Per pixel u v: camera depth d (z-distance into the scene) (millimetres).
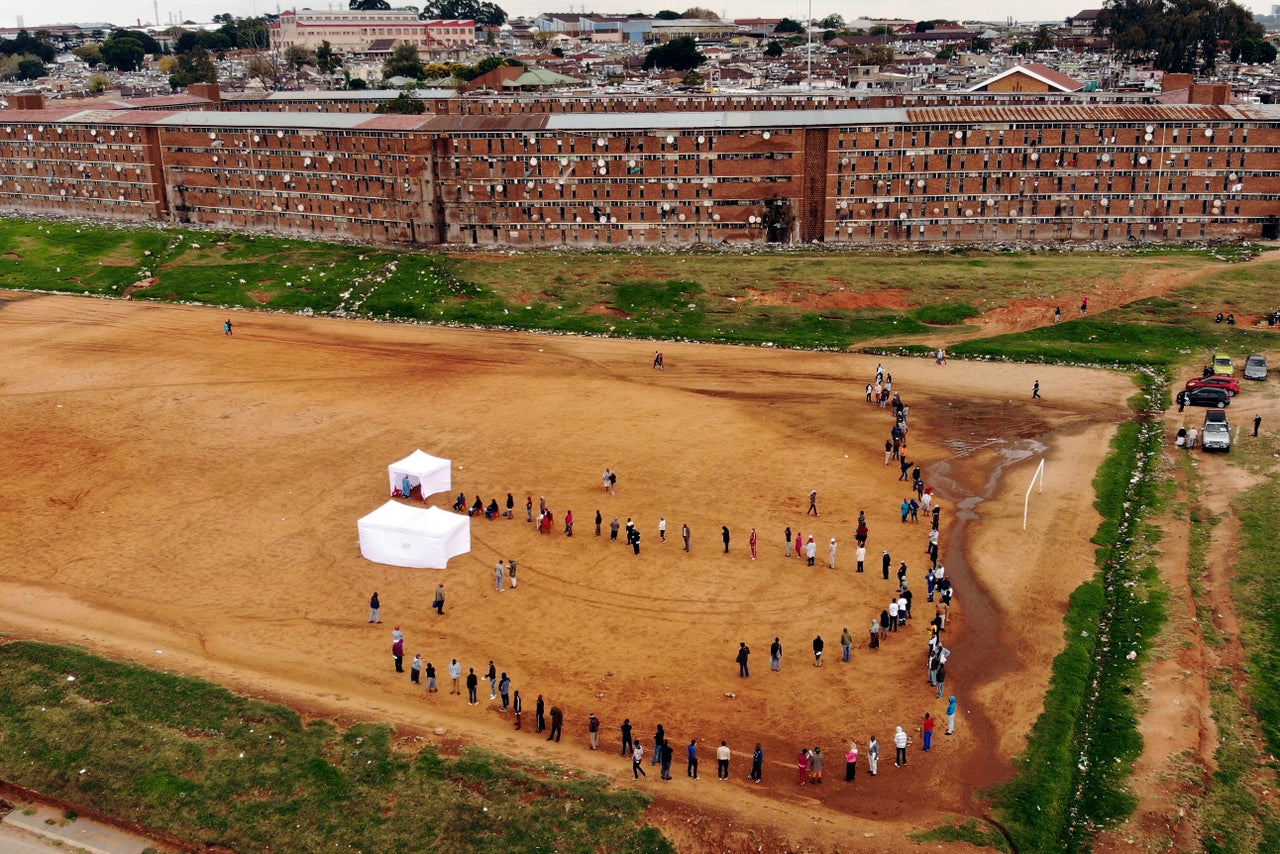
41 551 84188
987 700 63812
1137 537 83625
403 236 179000
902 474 95250
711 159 170500
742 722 61844
